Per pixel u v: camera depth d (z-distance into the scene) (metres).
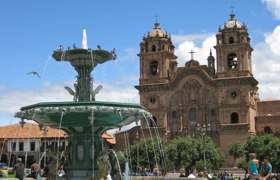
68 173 22.22
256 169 19.62
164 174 63.66
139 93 114.38
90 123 21.70
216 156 94.12
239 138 102.56
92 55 23.52
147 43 116.06
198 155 93.31
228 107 105.00
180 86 111.25
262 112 113.12
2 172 33.09
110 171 22.97
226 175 65.44
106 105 20.59
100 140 22.78
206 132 107.19
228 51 107.25
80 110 20.31
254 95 110.94
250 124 103.69
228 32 107.88
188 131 108.75
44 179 27.88
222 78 106.00
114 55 24.19
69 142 22.73
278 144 90.69
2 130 100.50
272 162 89.81
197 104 109.44
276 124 107.31
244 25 108.44
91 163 22.08
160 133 110.12
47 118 21.64
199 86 109.88
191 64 110.94
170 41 118.62
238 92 104.81
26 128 97.88
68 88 24.05
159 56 114.31
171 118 111.56
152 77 114.12
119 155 28.31
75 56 23.61
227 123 104.62
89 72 24.05
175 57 122.00
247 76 104.19
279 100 112.44
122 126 23.55
